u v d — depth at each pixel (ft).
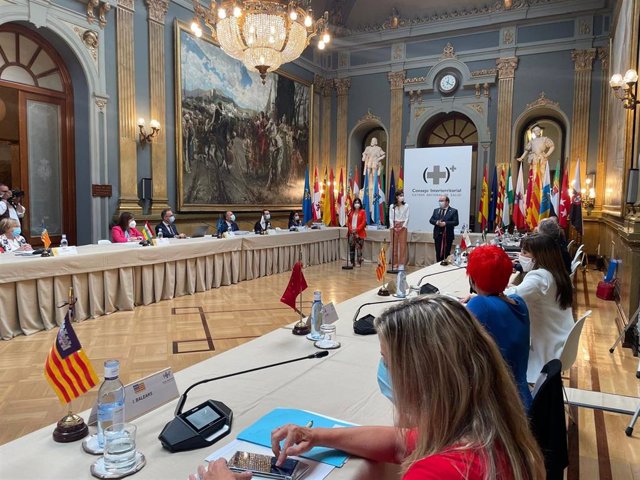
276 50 20.68
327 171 44.42
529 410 5.11
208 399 5.40
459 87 38.88
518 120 36.91
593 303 21.71
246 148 35.29
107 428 4.25
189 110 30.55
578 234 33.04
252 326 16.87
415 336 2.80
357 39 42.06
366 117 42.73
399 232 31.09
